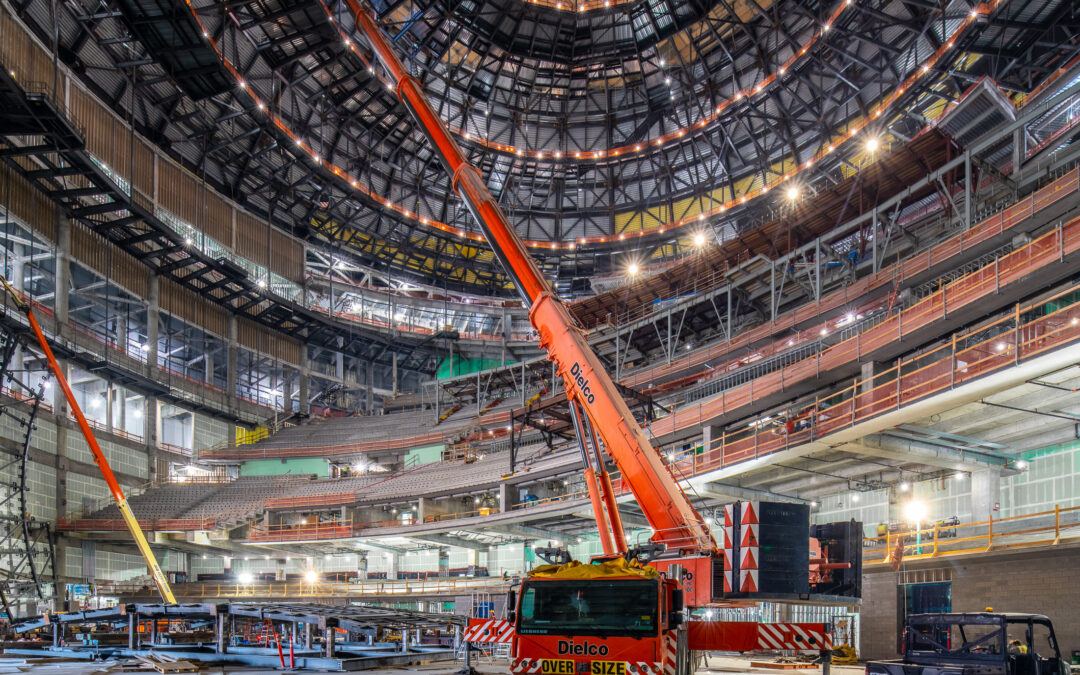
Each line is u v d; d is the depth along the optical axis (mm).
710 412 41344
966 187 44625
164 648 24703
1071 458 27391
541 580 12859
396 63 24797
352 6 26047
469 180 21906
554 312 19594
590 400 18438
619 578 12508
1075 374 23078
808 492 38594
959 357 25188
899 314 33469
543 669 12398
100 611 26500
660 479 17172
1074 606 23719
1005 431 28484
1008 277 29109
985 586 26719
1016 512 29516
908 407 26078
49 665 23266
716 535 40344
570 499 45312
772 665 25453
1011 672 13898
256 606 23297
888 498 35250
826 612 32312
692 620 15805
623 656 12070
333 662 20797
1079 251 26469
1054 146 45406
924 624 14727
